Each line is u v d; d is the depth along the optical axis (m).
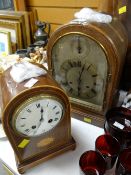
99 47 0.31
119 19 0.38
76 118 0.39
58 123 0.29
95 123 0.37
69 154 0.32
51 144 0.31
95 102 0.36
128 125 0.33
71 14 0.49
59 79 0.39
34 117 0.26
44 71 0.29
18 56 0.47
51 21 0.54
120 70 0.34
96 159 0.28
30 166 0.30
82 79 0.36
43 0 0.52
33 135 0.28
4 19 0.56
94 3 0.44
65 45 0.34
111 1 0.36
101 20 0.32
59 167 0.31
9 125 0.25
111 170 0.29
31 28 0.56
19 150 0.28
